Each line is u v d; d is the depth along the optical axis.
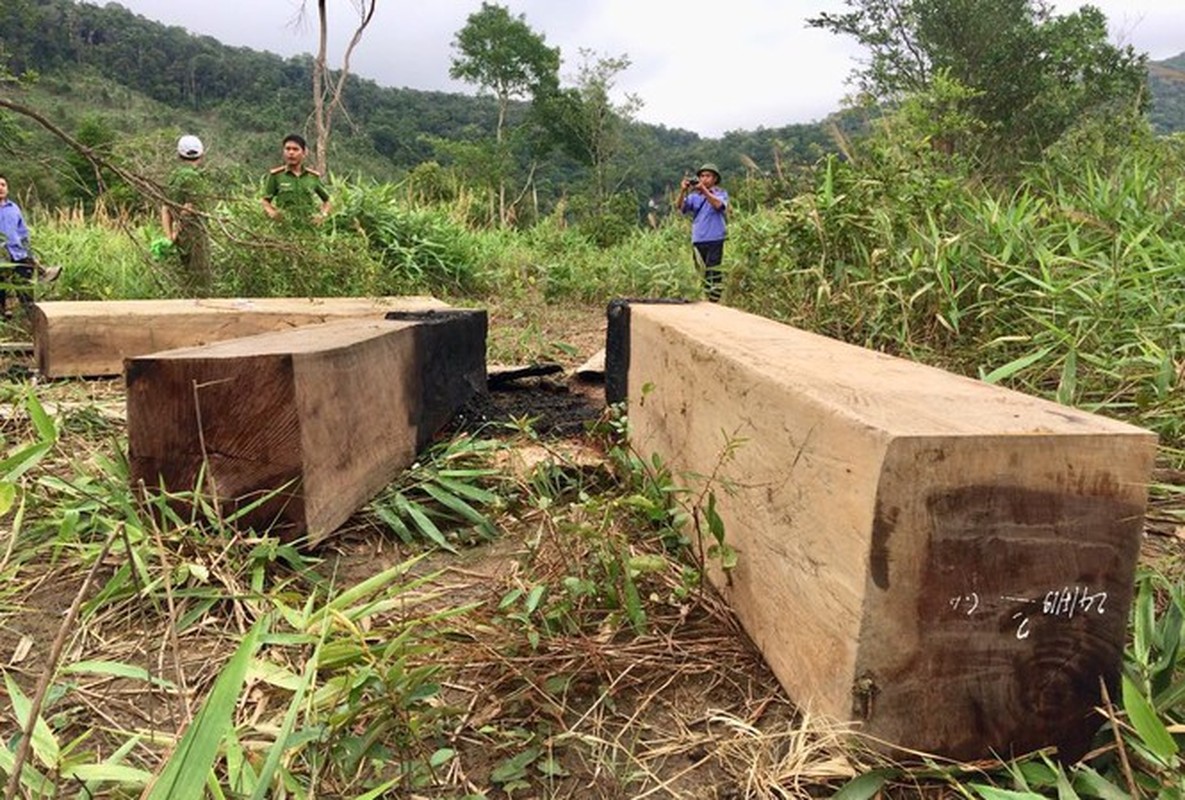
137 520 1.92
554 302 8.55
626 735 1.47
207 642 1.73
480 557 2.20
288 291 5.47
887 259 3.74
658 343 2.58
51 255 6.55
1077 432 1.23
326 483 2.16
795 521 1.49
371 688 1.38
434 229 8.86
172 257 5.47
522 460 2.71
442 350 3.14
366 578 2.06
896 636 1.25
